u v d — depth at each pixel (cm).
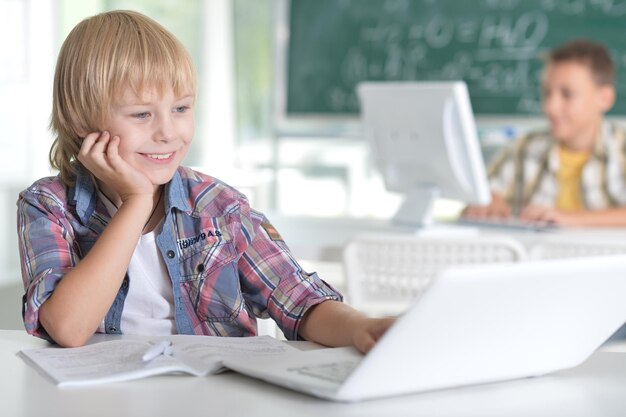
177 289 144
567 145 419
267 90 569
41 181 148
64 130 143
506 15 506
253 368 108
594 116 413
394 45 532
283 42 555
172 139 136
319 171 564
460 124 302
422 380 102
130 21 138
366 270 289
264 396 102
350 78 542
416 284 282
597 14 487
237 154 578
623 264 108
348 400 99
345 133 555
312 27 548
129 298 145
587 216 371
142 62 133
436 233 315
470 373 106
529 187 425
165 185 146
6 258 409
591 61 408
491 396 104
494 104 511
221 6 568
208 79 570
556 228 341
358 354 119
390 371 98
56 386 105
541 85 500
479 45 513
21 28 423
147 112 135
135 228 133
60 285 130
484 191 311
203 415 94
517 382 112
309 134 563
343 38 542
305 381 102
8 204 411
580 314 111
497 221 345
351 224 349
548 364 114
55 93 142
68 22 477
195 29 565
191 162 569
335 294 144
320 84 549
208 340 129
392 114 320
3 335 138
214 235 147
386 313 310
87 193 145
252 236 150
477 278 94
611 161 415
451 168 310
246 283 150
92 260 130
